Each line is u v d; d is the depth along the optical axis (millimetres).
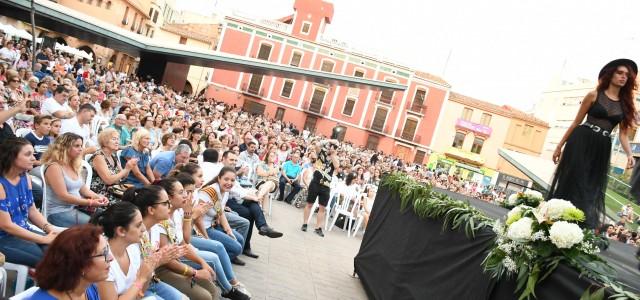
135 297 3217
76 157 4680
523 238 2891
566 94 49781
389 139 47812
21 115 7816
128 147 6895
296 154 13812
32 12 14469
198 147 9805
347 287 7074
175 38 58062
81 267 2373
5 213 3598
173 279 4246
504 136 49031
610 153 3859
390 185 7152
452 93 49531
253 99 47844
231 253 6168
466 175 48906
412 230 5637
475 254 3826
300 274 7051
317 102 47750
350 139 47812
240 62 23609
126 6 49875
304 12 47000
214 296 4609
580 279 2516
